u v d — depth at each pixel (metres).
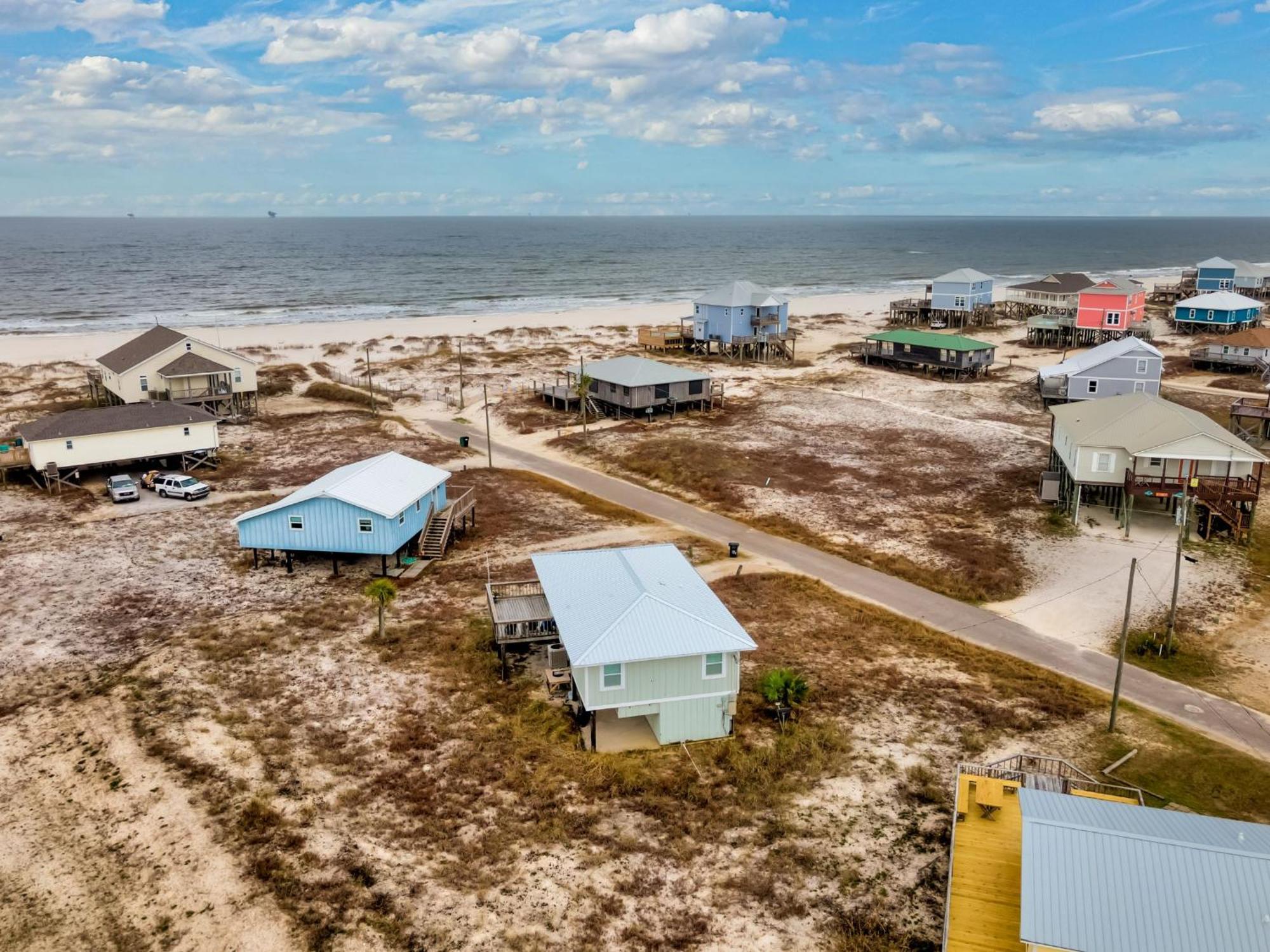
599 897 22.72
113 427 58.06
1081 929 17.14
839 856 24.31
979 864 20.89
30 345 107.56
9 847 24.41
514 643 34.31
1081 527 49.34
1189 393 81.31
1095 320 107.38
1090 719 30.98
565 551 45.69
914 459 62.75
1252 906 17.28
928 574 43.38
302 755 28.53
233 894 22.66
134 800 26.22
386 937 21.34
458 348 104.44
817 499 54.38
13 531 49.19
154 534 48.88
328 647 35.81
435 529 46.84
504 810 26.00
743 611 39.25
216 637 36.59
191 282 196.75
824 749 29.12
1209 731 30.53
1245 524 49.38
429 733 29.91
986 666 34.81
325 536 42.81
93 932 21.58
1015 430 69.88
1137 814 20.28
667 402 75.38
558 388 79.44
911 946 21.28
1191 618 38.88
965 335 118.19
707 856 24.28
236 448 66.88
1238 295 118.56
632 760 28.62
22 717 30.72
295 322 136.12
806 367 97.31
